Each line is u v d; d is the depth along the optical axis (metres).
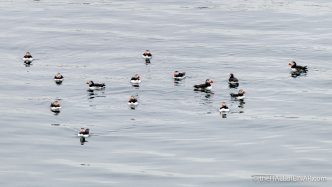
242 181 77.31
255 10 145.00
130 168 80.56
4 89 104.06
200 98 100.38
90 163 81.75
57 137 88.38
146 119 93.56
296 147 85.38
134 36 129.88
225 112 95.50
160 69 112.88
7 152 84.25
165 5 149.12
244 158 82.81
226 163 81.75
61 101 99.50
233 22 138.00
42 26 135.00
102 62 116.88
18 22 137.00
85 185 76.69
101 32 132.00
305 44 125.06
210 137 88.44
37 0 151.75
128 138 88.25
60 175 78.88
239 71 111.94
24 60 117.75
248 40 127.44
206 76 109.56
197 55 119.75
